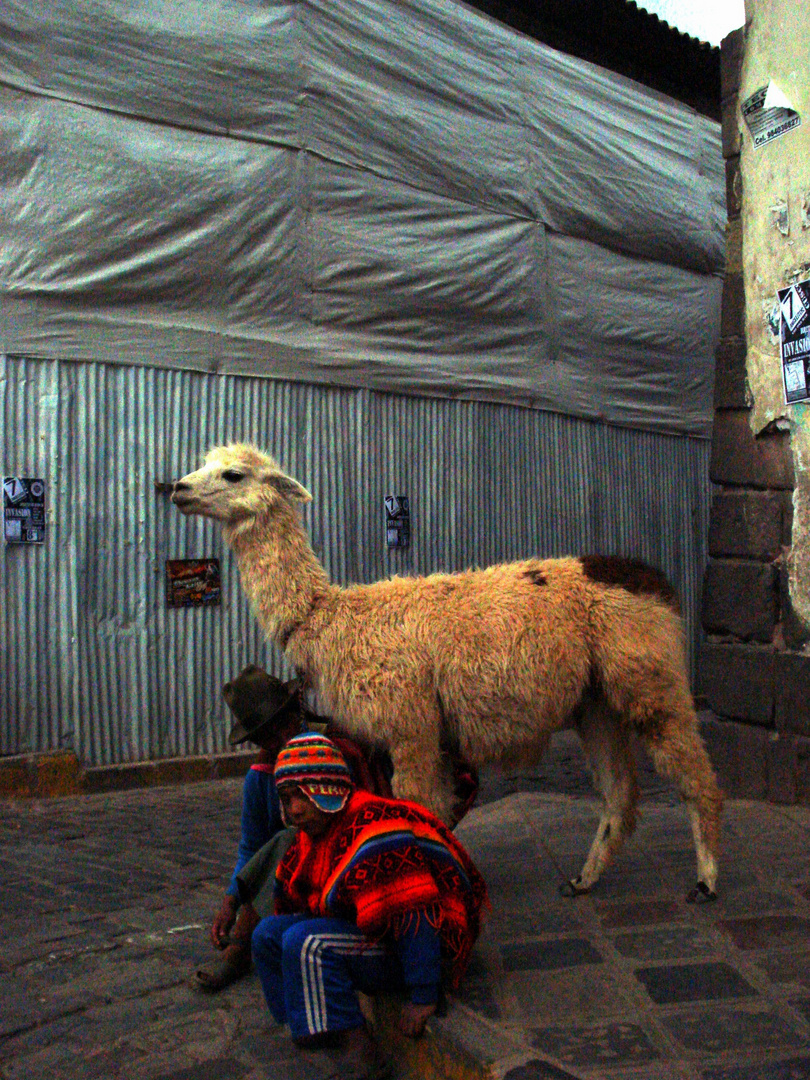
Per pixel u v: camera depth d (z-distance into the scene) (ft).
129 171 25.49
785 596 18.75
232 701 12.27
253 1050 10.51
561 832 17.22
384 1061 9.90
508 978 10.75
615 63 38.47
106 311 25.38
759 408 19.31
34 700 23.88
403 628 12.88
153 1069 10.07
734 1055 8.78
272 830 12.66
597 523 35.63
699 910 12.66
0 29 23.81
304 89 28.43
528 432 33.73
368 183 29.78
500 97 32.94
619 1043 9.10
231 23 27.20
